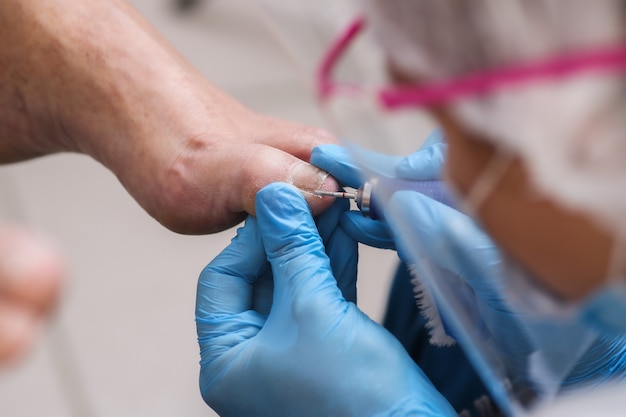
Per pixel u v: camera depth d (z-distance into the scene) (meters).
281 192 0.63
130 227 1.01
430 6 0.49
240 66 1.16
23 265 0.42
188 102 0.67
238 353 0.62
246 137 0.68
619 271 0.52
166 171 0.66
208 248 1.00
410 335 0.67
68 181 1.05
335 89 0.52
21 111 0.69
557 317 0.56
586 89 0.46
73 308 0.94
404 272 0.67
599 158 0.48
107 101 0.67
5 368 0.43
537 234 0.52
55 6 0.68
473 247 0.57
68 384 0.89
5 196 1.04
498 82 0.48
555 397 0.59
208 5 1.25
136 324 0.93
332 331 0.61
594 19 0.45
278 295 0.63
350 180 0.65
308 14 0.53
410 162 0.58
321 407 0.61
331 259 0.65
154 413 0.89
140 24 0.69
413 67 0.51
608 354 0.61
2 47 0.68
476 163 0.52
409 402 0.60
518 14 0.46
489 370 0.60
